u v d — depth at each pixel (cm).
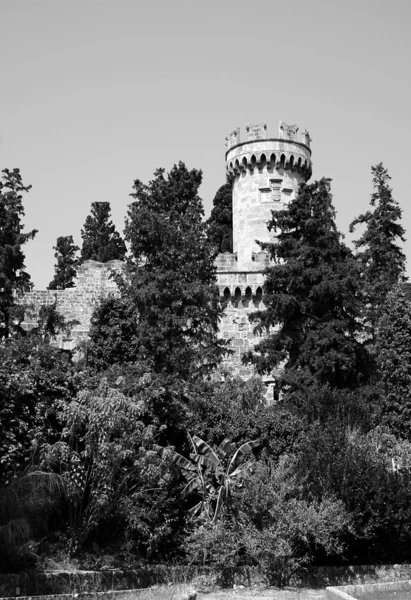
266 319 5531
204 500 3831
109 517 3644
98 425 3462
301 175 8281
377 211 6819
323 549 3784
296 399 4938
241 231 8119
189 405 4294
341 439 4053
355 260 5716
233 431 4228
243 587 3575
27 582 3266
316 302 5503
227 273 7094
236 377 6103
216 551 3638
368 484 3778
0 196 5722
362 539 3800
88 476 3616
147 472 3494
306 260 5584
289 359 5631
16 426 3478
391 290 5862
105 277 7131
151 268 5250
